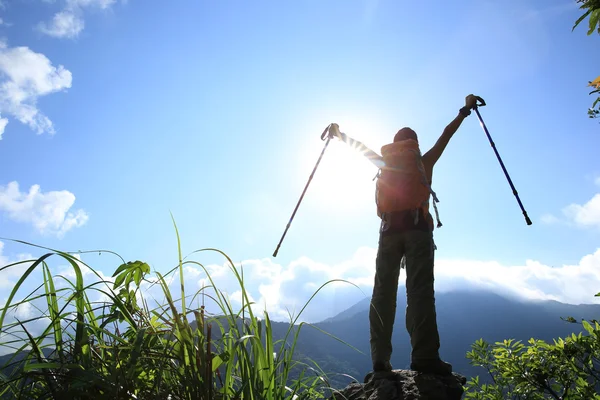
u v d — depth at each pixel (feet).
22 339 5.40
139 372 5.85
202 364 5.76
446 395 10.90
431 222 13.43
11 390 5.15
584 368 14.43
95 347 6.06
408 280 12.89
